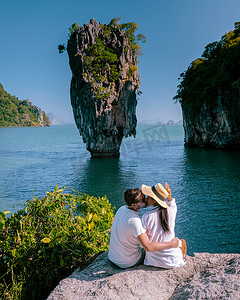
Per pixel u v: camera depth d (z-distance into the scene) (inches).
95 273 116.9
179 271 112.4
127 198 116.7
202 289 88.8
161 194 113.5
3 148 3742.6
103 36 2807.6
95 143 2691.9
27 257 122.6
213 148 3053.6
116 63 2778.1
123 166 2073.1
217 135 2930.6
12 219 134.3
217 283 91.0
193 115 3201.3
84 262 130.6
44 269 126.9
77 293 101.6
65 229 136.8
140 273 111.0
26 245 124.1
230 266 105.0
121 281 104.8
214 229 760.3
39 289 122.9
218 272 102.3
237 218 842.8
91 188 1366.9
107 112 2603.3
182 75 3479.3
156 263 115.6
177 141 4547.2
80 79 2696.9
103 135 2674.7
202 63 3280.0
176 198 1099.9
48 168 2041.1
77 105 2928.2
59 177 1674.5
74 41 2751.0
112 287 101.2
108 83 2655.0
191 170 1769.2
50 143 4724.4
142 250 125.6
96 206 158.1
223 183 1349.7
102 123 2613.2
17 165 2203.5
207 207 963.3
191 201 1047.6
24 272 118.6
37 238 132.3
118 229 118.0
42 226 136.8
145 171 1824.6
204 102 2960.1
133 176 1663.4
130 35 2977.4
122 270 117.7
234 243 671.8
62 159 2593.5
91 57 2691.9
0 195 1238.9
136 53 3088.1
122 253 118.4
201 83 3125.0
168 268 114.7
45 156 2844.5
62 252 130.8
